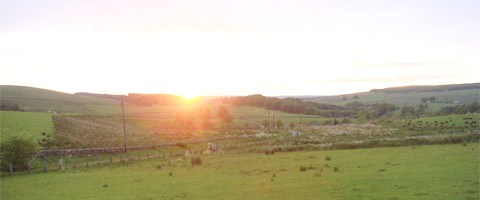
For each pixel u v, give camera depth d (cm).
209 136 13250
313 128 15812
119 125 14762
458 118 13475
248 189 3322
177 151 8881
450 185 2967
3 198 3584
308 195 2931
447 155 4991
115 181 4241
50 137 8131
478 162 4175
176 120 19125
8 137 6138
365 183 3253
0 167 5584
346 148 7038
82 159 7050
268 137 12681
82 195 3484
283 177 3875
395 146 6969
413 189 2903
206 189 3453
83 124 11481
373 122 17125
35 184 4347
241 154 7025
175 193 3338
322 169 4312
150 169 5312
